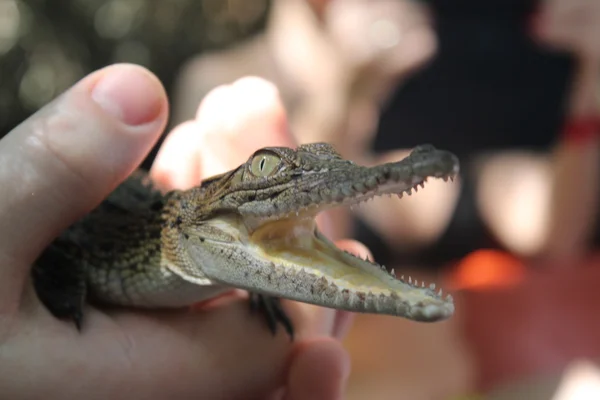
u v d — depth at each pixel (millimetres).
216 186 221
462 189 479
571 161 454
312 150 215
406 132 449
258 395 232
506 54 434
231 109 259
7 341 197
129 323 218
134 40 543
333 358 226
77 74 510
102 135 198
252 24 614
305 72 412
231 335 225
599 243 499
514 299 405
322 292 199
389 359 364
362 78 400
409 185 197
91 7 516
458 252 489
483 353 361
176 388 216
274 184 209
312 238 216
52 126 195
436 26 428
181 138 279
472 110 448
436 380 343
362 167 203
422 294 190
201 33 586
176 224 226
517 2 430
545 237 469
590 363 333
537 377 329
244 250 213
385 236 473
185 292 227
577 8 423
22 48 483
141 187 266
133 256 228
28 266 200
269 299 233
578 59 440
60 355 203
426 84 436
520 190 484
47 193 196
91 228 235
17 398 200
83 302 216
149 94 203
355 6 393
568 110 453
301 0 411
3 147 195
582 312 383
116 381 208
